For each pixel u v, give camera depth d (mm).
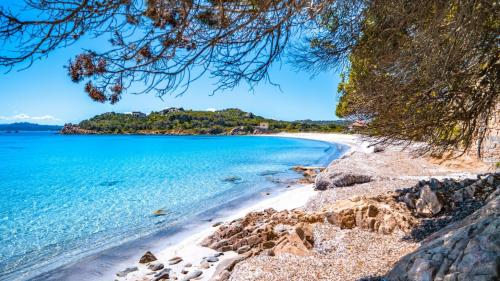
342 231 6793
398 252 5492
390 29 5031
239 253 7086
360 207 7254
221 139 86188
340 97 7430
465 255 3311
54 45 3189
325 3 4414
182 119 138000
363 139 6953
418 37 4801
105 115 151875
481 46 4684
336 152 37906
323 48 6230
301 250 6109
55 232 10391
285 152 41625
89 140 87875
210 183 18781
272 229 7582
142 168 27500
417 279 3455
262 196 14562
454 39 4348
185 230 9984
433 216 7070
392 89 5629
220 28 3834
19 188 19234
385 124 6027
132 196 15805
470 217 4730
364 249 5867
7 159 37875
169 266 7027
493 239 3264
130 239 9383
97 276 6980
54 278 7016
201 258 7289
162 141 78000
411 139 6168
